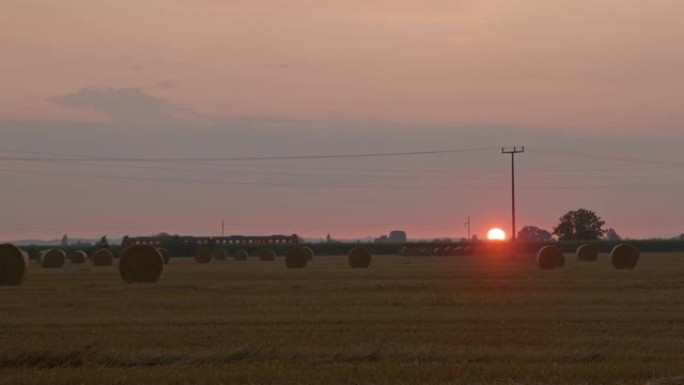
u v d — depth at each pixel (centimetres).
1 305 3716
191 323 2969
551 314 3209
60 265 9175
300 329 2802
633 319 3047
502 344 2467
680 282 5072
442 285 4878
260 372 1988
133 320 3055
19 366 2144
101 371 2034
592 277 5759
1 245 5491
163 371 2028
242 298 4034
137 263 5784
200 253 11231
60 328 2850
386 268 7906
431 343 2473
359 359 2195
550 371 1977
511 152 10875
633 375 1945
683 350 2341
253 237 18038
